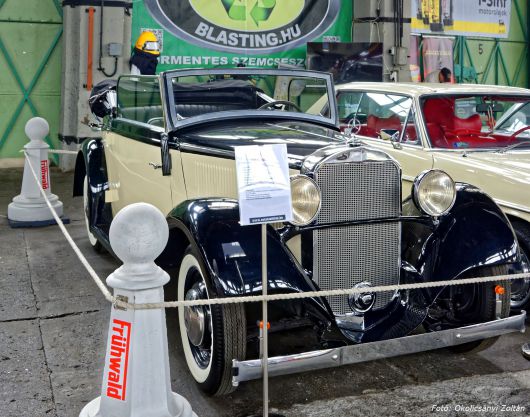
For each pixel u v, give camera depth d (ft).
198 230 10.61
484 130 18.31
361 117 20.18
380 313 11.62
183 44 35.27
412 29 40.60
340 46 36.29
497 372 12.30
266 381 9.69
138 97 15.65
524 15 45.55
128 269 9.18
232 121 14.35
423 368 12.47
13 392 11.09
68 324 13.98
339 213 11.20
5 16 32.40
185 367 12.30
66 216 23.94
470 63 43.75
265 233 9.77
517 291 14.73
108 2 31.42
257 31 36.55
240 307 10.18
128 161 16.12
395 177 11.57
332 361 10.04
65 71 32.17
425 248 11.96
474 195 12.59
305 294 9.81
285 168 9.70
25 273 17.20
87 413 9.61
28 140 33.68
